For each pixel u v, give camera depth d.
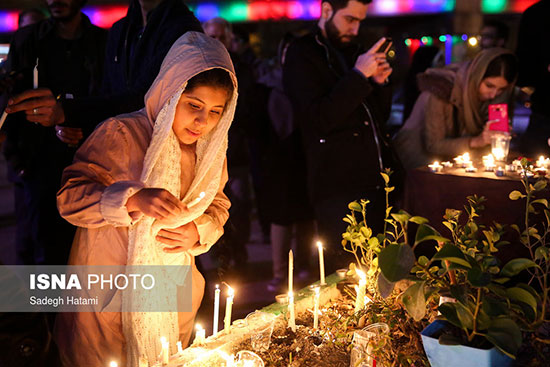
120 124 2.17
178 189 2.22
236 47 6.55
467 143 4.35
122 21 3.20
